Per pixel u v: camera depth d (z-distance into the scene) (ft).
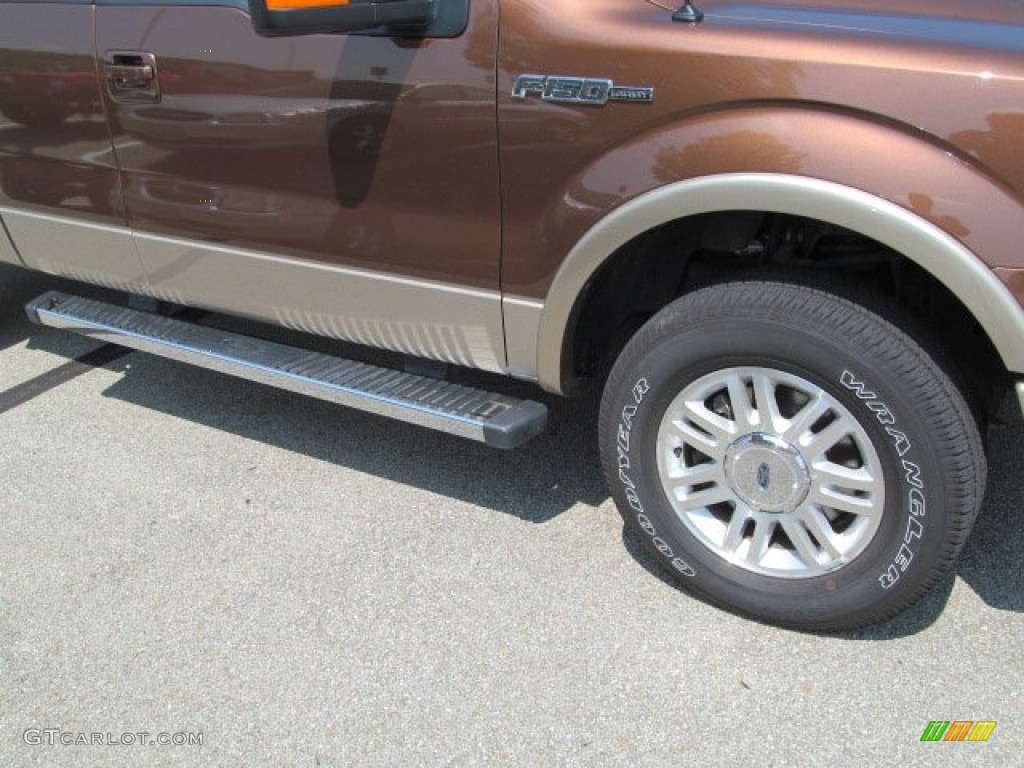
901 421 7.34
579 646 8.54
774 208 7.24
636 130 7.63
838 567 8.11
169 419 12.71
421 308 9.32
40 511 10.89
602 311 9.09
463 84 8.14
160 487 11.21
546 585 9.29
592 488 10.74
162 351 11.42
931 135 6.79
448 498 10.70
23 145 11.22
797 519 8.20
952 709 7.67
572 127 7.83
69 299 12.77
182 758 7.70
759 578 8.48
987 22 7.32
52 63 10.43
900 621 8.57
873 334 7.32
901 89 6.81
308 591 9.40
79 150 10.78
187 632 8.98
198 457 11.78
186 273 10.87
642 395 8.38
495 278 8.73
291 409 12.78
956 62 6.70
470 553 9.79
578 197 7.98
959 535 7.54
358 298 9.66
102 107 10.30
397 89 8.43
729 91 7.25
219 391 13.35
